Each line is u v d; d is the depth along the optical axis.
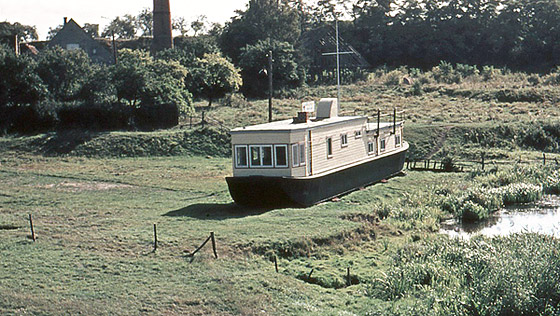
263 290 22.42
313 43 117.19
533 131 59.31
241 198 34.72
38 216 33.50
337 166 38.94
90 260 25.06
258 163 34.47
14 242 27.67
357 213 32.88
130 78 66.31
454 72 110.56
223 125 65.06
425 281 23.98
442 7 147.88
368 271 25.05
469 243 27.42
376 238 29.69
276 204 34.78
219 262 25.08
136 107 66.50
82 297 21.42
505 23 142.62
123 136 59.56
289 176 34.00
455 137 59.56
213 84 80.62
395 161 46.72
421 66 138.62
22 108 65.38
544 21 141.25
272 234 28.28
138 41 128.38
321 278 24.22
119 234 28.72
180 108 67.06
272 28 122.69
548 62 133.38
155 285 22.56
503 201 38.06
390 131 46.72
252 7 127.44
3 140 60.28
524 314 20.12
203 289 22.27
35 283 22.61
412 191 40.50
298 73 105.19
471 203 35.12
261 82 98.31
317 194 36.19
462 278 23.56
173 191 41.03
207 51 102.25
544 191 40.69
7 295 21.36
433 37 142.38
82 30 113.81
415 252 26.83
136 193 40.47
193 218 32.06
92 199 38.50
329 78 112.56
